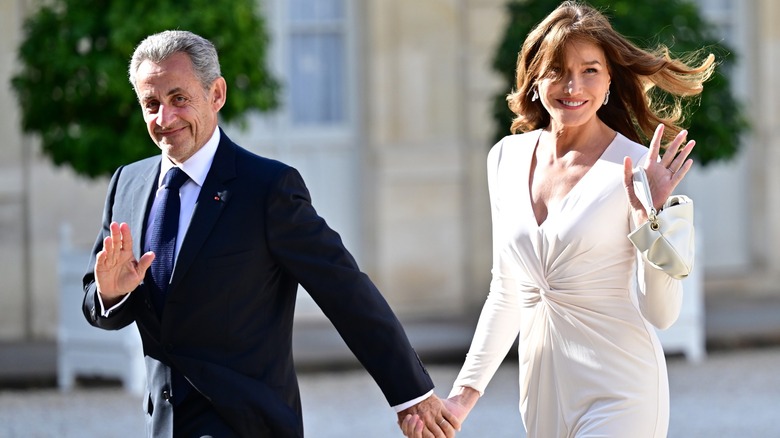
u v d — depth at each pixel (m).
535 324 10.73
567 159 10.68
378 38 32.09
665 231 9.66
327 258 9.91
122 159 22.09
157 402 9.85
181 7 21.84
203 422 9.71
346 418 21.27
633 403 10.27
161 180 10.16
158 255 9.91
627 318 10.30
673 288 9.89
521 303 10.90
